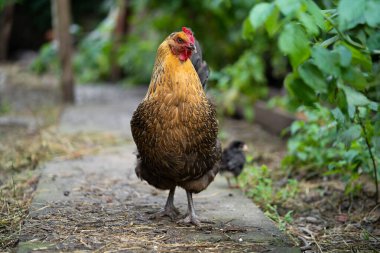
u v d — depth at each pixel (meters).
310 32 1.91
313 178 2.69
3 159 2.88
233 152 2.56
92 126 3.60
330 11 2.01
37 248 1.98
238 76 3.89
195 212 2.28
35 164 2.83
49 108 4.35
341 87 2.00
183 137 2.08
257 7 1.92
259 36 3.93
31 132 3.38
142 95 5.30
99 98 5.06
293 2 1.83
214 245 2.02
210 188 2.55
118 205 2.33
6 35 7.92
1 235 2.09
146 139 2.11
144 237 2.07
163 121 2.08
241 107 4.09
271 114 3.58
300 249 2.03
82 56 6.32
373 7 1.80
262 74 3.96
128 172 2.70
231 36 4.36
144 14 5.75
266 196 2.49
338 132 2.23
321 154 2.69
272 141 3.33
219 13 4.28
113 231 2.11
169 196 2.25
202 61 2.34
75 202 2.34
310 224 2.31
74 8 8.12
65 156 2.93
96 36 6.24
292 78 2.07
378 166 2.40
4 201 2.37
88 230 2.11
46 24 8.51
